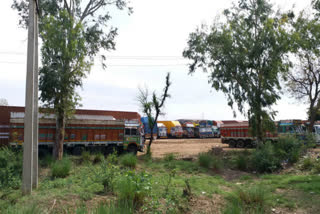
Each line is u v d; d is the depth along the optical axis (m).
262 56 18.80
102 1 19.12
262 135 19.28
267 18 18.77
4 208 5.56
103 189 7.58
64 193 6.94
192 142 37.06
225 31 20.28
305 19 19.30
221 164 14.82
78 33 16.08
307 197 7.21
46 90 15.25
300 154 14.78
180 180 9.91
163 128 45.97
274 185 9.23
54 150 16.22
